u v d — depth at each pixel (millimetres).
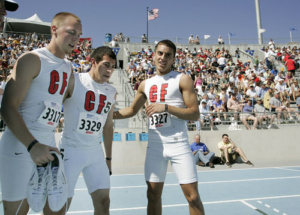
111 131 2697
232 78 13523
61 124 7844
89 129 2295
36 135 1804
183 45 24531
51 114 1873
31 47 17453
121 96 12016
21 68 1639
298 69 16797
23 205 1808
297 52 20719
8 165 1742
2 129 7496
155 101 2486
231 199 4086
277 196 4242
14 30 25797
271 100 10070
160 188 2436
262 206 3668
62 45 1853
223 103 10102
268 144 9070
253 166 7898
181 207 3670
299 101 10000
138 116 9461
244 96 11102
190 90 2311
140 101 2771
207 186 5145
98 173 2311
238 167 7750
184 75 2398
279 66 17547
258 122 9461
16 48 16562
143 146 8273
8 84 1614
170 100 2400
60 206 1481
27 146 1452
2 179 1757
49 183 1468
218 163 8258
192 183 2221
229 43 24984
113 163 8039
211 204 3812
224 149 8141
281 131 9203
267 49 20500
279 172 6758
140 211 3494
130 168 7707
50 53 1868
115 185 5293
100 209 2238
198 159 8102
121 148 8156
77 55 18141
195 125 9133
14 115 1523
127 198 4199
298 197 4164
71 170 2199
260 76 14039
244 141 8953
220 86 13094
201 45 24734
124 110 2896
